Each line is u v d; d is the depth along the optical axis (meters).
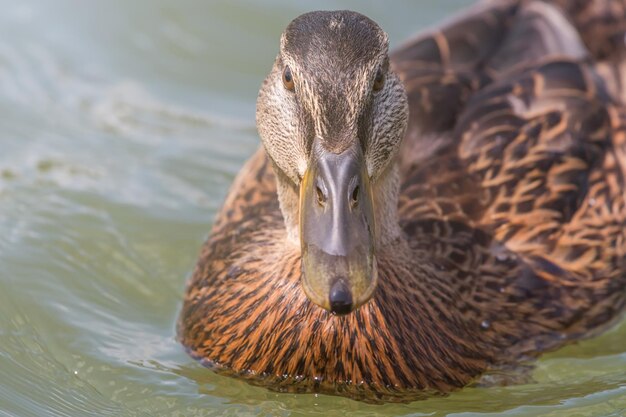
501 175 12.76
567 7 15.56
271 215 12.20
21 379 11.95
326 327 10.65
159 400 11.52
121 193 15.31
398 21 18.11
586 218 12.84
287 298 10.84
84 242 14.33
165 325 12.88
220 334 11.34
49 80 17.27
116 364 12.13
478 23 14.72
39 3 18.69
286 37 10.32
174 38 18.11
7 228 14.46
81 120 16.66
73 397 11.71
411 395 10.92
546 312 12.02
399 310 10.81
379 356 10.70
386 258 10.96
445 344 11.04
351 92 9.76
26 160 15.83
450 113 13.35
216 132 16.58
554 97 13.54
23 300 13.22
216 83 17.44
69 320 12.93
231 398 11.37
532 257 12.31
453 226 12.14
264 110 10.80
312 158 9.66
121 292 13.52
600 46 15.19
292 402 11.15
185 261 14.10
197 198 15.33
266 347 10.95
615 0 15.45
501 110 13.35
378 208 10.88
